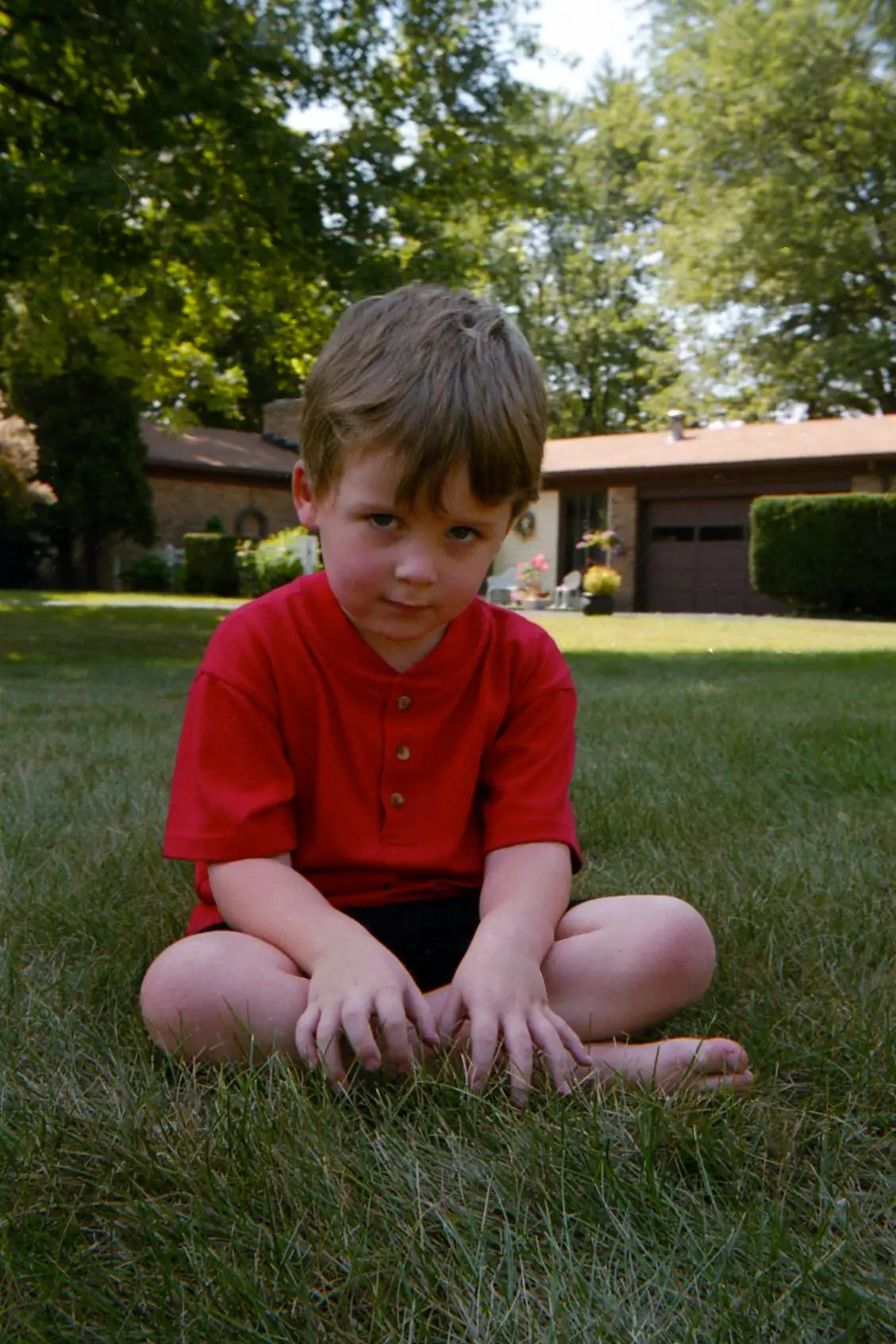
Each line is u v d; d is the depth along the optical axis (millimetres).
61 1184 1182
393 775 1654
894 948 1968
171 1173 1180
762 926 2041
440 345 1436
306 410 1550
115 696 6273
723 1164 1211
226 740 1607
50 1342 944
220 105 10531
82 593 24797
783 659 9570
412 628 1504
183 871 2455
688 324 29531
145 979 1492
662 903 1573
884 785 3459
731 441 22875
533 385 1495
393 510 1419
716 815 3039
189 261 10672
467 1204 1145
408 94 12586
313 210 10961
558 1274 1015
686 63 28000
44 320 13398
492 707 1702
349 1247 1044
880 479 20516
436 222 12945
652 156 30781
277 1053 1413
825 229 26172
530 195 13227
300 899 1534
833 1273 1020
